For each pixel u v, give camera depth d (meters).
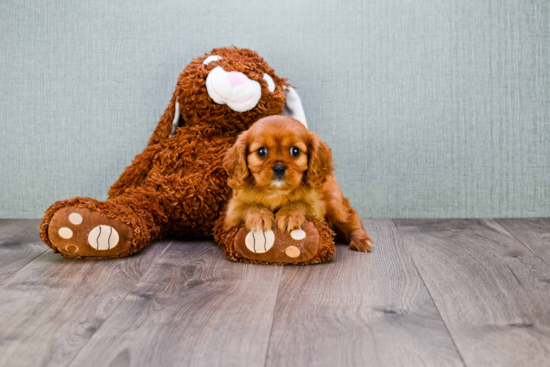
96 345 0.99
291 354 0.96
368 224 2.16
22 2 2.18
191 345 0.99
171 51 2.20
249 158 1.52
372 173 2.26
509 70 2.21
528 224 2.14
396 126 2.23
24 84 2.22
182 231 1.88
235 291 1.30
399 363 0.92
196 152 1.83
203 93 1.80
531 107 2.23
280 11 2.18
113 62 2.21
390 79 2.21
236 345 0.99
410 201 2.28
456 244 1.80
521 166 2.26
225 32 2.19
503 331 1.05
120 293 1.29
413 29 2.19
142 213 1.72
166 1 2.18
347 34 2.19
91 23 2.19
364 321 1.11
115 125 2.24
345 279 1.41
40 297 1.26
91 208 1.57
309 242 1.52
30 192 2.28
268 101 1.83
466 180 2.27
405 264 1.55
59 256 1.65
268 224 1.52
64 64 2.21
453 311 1.17
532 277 1.42
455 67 2.21
